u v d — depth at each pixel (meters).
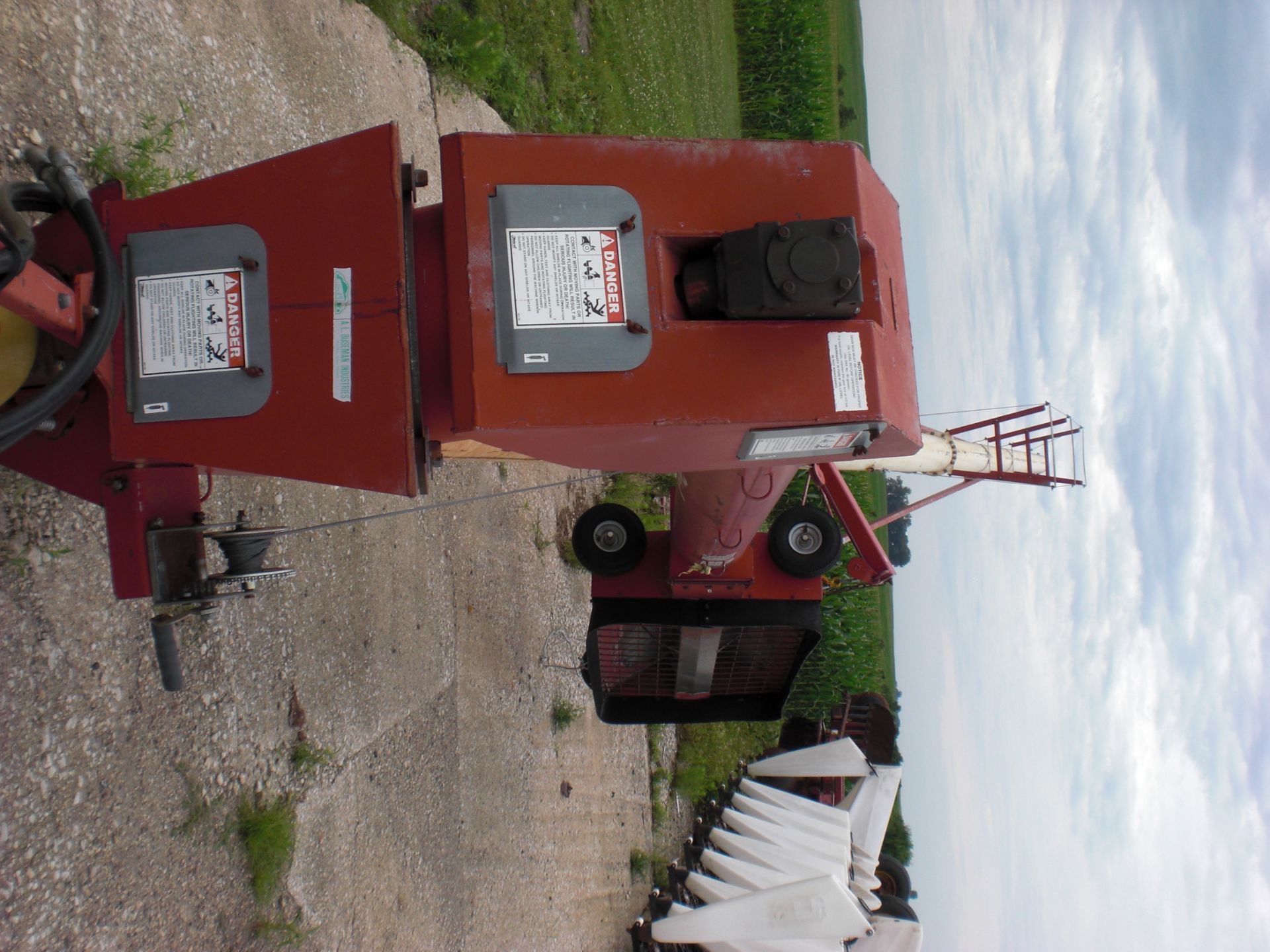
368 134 2.26
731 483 3.21
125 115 3.59
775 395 2.20
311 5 5.23
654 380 2.17
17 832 2.81
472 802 6.07
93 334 2.12
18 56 3.09
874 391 2.24
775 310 2.20
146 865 3.29
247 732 3.93
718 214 2.30
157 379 2.29
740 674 4.68
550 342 2.15
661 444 2.32
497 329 2.14
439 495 6.19
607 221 2.24
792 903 6.63
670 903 8.12
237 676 3.90
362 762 4.80
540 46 9.14
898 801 19.31
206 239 2.31
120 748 3.23
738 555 4.09
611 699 4.77
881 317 2.37
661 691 4.77
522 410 2.12
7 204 1.98
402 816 5.13
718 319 2.30
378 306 2.21
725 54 17.09
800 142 2.39
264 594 4.14
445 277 2.31
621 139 2.30
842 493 4.57
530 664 7.45
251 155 4.46
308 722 4.38
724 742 11.64
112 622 3.25
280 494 4.33
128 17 3.68
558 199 2.23
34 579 2.96
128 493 2.50
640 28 12.43
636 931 7.97
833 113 21.97
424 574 5.83
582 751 8.16
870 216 2.41
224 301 2.29
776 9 18.70
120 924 3.14
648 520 10.50
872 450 2.58
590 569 4.18
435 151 6.73
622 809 8.73
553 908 6.98
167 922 3.35
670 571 4.15
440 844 5.53
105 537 3.26
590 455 2.39
